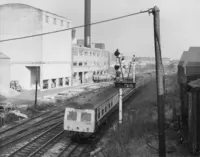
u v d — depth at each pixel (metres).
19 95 38.78
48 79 46.81
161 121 9.62
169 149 12.33
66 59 53.19
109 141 15.28
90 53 66.06
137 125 16.70
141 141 14.29
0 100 32.81
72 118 15.65
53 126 19.77
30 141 16.05
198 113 10.63
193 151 10.93
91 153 13.51
